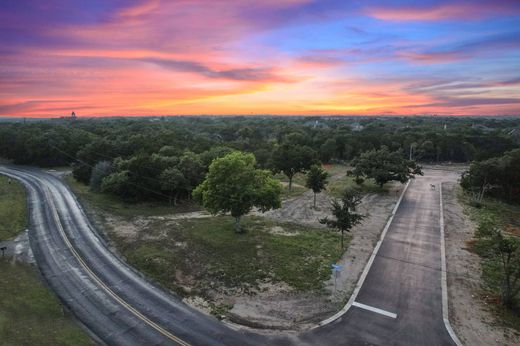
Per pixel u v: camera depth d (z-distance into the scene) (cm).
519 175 4828
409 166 5475
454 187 5603
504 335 1839
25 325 1919
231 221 3841
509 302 2083
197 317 2034
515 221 3962
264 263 2695
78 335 1855
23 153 7650
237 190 3169
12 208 4256
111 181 4903
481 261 2734
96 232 3553
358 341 1789
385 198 4841
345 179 6400
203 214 4388
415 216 3947
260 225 3662
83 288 2400
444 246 3044
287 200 4853
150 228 3659
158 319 2016
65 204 4528
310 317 2006
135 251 3033
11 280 2470
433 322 1944
